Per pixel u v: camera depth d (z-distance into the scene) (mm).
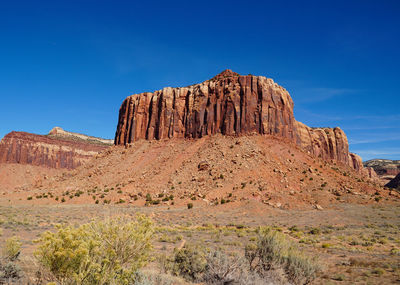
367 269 14062
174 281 8961
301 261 9875
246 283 8531
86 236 5371
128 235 5785
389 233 31203
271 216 47625
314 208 55312
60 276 4855
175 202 60844
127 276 5582
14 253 10008
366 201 59875
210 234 28016
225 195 60938
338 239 26594
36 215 38125
